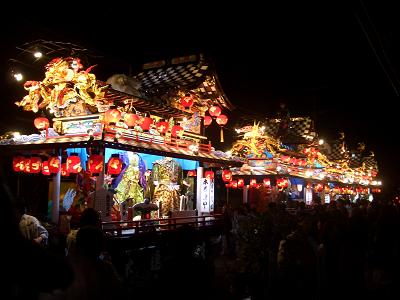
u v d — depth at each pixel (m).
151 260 13.19
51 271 2.34
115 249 11.80
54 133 13.95
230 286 9.12
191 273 4.02
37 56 13.98
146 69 20.64
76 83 13.23
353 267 10.71
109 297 4.29
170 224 14.62
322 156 35.72
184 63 19.45
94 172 11.62
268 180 24.73
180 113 17.06
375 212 14.32
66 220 12.48
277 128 30.75
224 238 17.20
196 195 18.53
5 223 2.26
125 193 15.01
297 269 8.20
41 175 15.16
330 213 11.19
